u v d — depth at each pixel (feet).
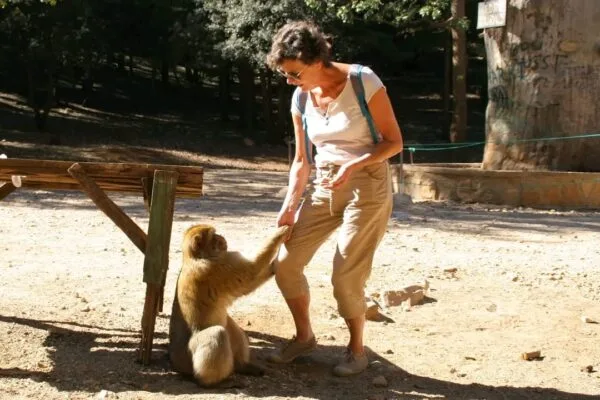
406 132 114.11
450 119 110.42
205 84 137.90
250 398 15.87
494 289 26.18
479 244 35.09
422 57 148.05
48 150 83.25
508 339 20.92
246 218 41.06
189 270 16.37
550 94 55.62
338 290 17.04
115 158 84.74
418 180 53.88
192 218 40.14
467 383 17.62
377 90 15.99
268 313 22.44
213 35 94.17
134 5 111.96
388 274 27.96
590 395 17.11
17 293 23.27
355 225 16.63
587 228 41.39
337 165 16.70
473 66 144.77
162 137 102.17
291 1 85.97
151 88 128.26
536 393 17.16
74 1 93.50
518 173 51.37
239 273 16.29
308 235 17.13
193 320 16.43
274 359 18.16
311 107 16.79
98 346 18.80
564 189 51.39
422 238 36.19
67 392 15.87
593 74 55.36
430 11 83.71
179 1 106.11
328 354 19.21
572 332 21.63
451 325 22.02
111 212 17.44
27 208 41.22
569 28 55.01
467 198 52.13
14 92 112.78
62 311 21.62
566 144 55.21
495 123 57.93
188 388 16.25
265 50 88.84
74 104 113.80
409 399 16.49
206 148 98.22
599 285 27.12
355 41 96.94
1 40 98.27
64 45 93.25
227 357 16.11
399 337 20.81
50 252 29.71
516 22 56.08
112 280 25.59
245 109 110.93
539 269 29.55
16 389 15.88
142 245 17.61
